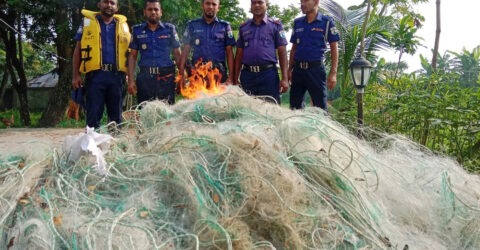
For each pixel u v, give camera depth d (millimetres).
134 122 4039
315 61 5625
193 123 3463
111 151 3189
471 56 8930
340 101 9250
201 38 5648
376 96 6859
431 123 5129
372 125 6199
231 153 2748
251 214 2395
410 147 4121
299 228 2404
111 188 2707
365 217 2664
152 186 2586
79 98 5863
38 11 15109
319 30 5617
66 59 16406
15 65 19141
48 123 15750
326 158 2980
